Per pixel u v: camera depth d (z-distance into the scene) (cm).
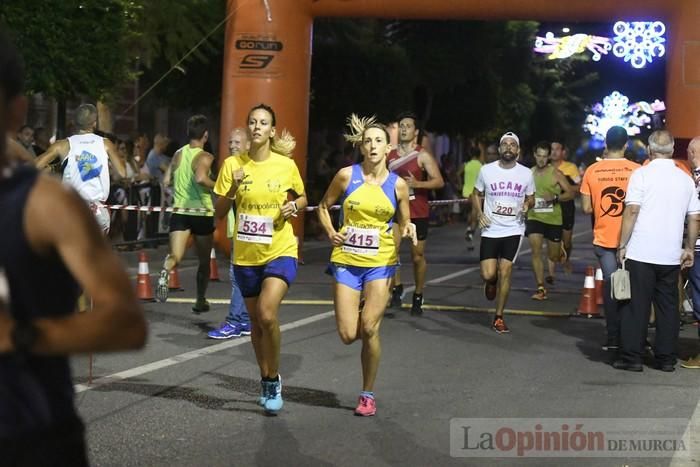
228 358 889
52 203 248
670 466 597
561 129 4903
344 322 696
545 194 1352
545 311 1231
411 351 950
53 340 245
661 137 880
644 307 880
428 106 3244
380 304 691
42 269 254
